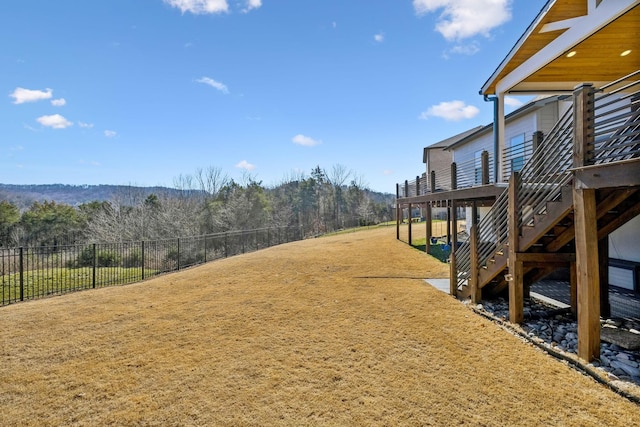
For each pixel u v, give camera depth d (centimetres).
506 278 523
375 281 830
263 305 630
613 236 755
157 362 389
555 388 315
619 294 642
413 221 3706
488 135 1377
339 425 266
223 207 2831
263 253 1435
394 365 371
